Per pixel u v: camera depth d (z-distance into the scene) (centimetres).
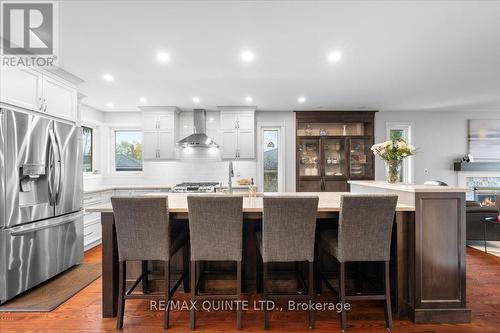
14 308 221
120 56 262
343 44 239
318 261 246
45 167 260
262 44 238
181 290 250
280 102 459
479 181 541
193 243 195
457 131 545
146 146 493
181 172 529
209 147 521
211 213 192
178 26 208
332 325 200
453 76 327
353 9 187
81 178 320
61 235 286
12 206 228
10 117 225
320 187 528
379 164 538
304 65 288
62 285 263
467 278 273
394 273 213
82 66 286
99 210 209
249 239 250
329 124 559
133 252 196
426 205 204
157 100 442
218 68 294
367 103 470
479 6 183
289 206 188
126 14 190
